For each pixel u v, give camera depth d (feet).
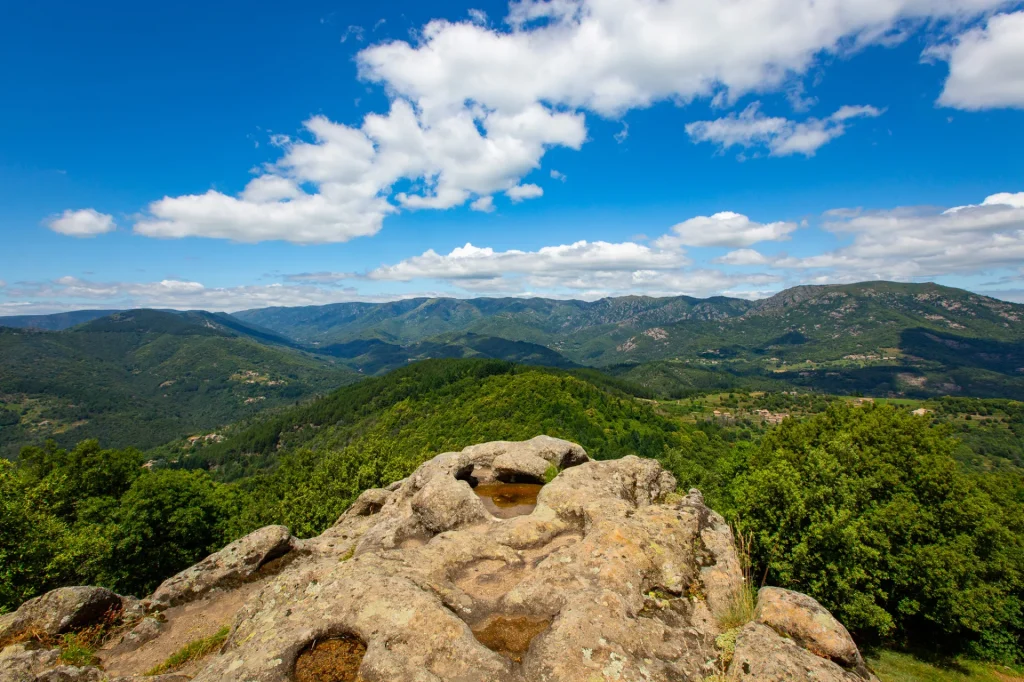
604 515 39.88
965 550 77.30
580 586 30.25
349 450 157.07
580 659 23.88
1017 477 120.37
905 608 74.59
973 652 79.61
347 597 28.66
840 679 21.07
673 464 197.67
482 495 69.41
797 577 71.61
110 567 98.17
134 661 39.68
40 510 92.58
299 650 25.44
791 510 73.26
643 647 25.02
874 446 93.20
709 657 24.86
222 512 136.15
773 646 23.40
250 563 53.83
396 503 71.05
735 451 146.61
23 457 139.74
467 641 25.45
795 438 109.70
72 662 36.40
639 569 30.99
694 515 39.81
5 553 74.64
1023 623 79.97
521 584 31.24
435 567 33.96
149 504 105.60
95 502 119.75
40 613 40.32
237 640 29.68
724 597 30.30
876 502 82.99
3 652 36.06
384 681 22.17
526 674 23.56
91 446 137.59
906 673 74.23
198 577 51.26
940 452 88.84
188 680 26.94
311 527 123.95
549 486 51.26
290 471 212.02
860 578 70.13
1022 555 83.15
